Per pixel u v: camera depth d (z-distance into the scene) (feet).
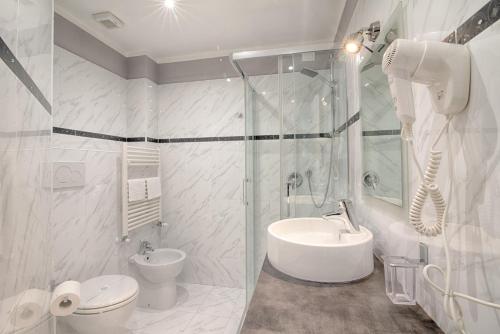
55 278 5.11
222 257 7.84
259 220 7.00
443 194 1.80
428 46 1.55
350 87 4.90
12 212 1.74
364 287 2.54
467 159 1.55
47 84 2.53
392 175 2.87
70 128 5.68
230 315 6.27
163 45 7.16
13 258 1.76
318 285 2.59
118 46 7.15
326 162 5.75
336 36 6.33
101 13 5.61
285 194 5.98
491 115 1.36
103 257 6.31
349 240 3.18
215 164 7.89
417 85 2.23
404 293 2.27
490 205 1.39
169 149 8.10
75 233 5.60
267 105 6.88
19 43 1.88
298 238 3.78
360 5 4.16
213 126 7.87
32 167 2.12
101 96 6.59
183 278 8.07
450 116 1.66
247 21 5.95
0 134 1.58
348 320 2.00
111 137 6.90
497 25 1.29
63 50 5.54
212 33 6.52
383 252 3.22
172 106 8.09
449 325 1.78
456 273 1.69
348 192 5.21
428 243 2.08
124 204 6.56
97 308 4.39
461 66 1.52
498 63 1.30
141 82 7.48
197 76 7.85
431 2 1.95
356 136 4.53
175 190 8.11
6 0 1.68
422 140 2.15
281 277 2.79
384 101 3.10
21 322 1.91
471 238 1.54
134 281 5.39
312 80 5.61
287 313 2.10
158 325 5.88
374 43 3.30
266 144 7.00
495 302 1.37
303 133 5.80
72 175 5.55
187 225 8.07
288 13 5.62
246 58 5.47
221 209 7.85
